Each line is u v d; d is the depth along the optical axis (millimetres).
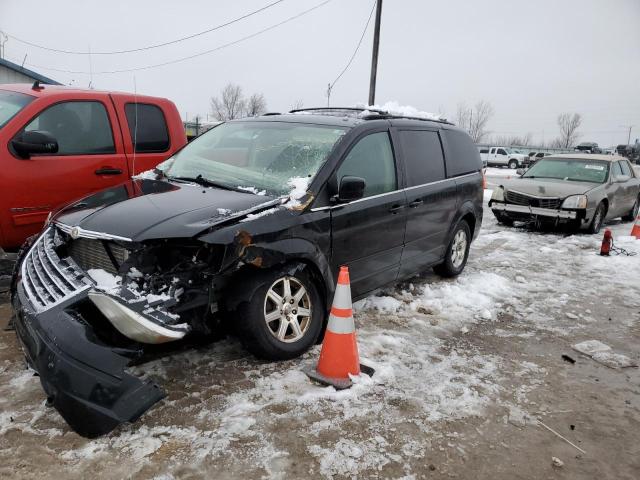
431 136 5559
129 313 2785
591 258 7992
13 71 19328
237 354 3875
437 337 4508
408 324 4754
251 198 3721
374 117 4785
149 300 2945
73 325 2764
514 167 42188
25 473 2537
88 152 5367
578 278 6805
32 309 2982
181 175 4414
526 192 10172
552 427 3238
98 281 3098
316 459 2771
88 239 3389
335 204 3994
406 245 4969
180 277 3137
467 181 6105
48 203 5039
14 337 3973
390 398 3424
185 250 3268
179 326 3010
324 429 3033
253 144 4516
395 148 4844
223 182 4129
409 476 2697
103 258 3314
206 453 2758
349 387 3492
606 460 2943
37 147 4703
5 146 4766
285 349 3668
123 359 2750
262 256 3367
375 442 2951
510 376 3871
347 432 3021
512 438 3092
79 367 2637
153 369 3602
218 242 3146
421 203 5082
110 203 3674
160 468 2627
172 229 3148
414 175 5066
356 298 4461
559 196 9828
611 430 3242
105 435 2852
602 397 3648
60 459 2648
